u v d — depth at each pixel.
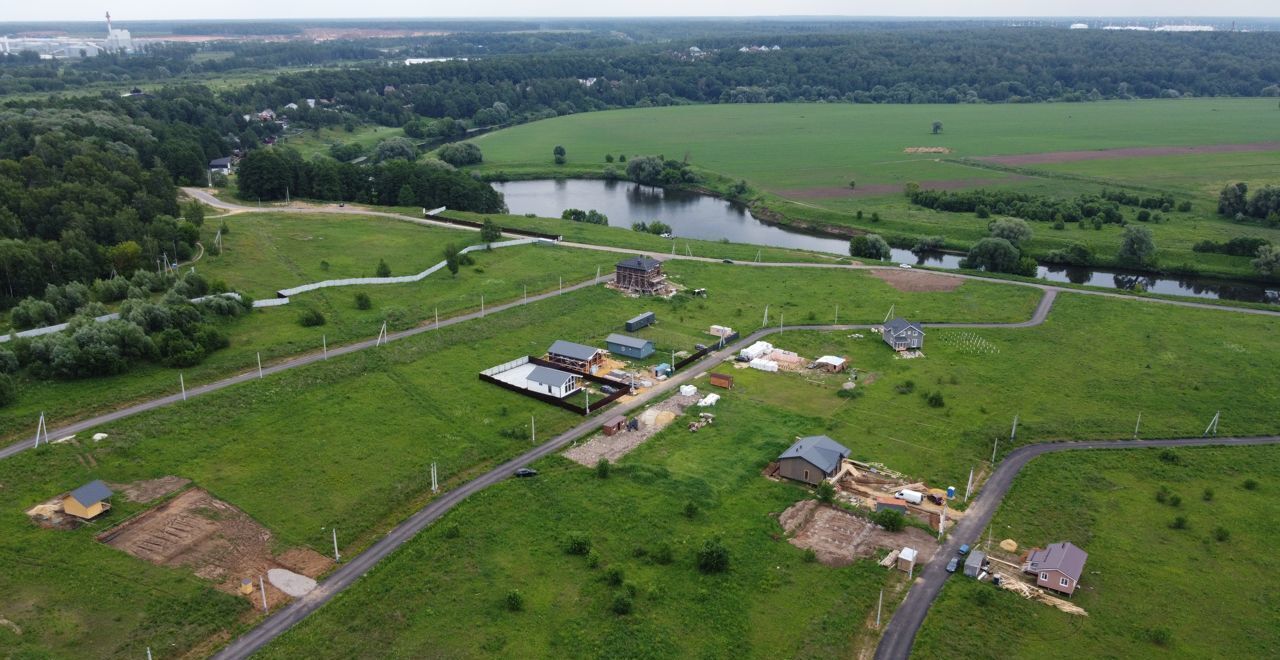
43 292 140.88
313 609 73.94
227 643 69.50
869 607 75.94
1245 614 75.38
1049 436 109.25
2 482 88.31
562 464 99.81
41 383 109.50
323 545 83.06
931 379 127.06
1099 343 143.25
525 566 80.31
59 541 80.25
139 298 135.75
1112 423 112.69
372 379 120.88
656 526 87.38
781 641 71.19
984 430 109.69
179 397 109.75
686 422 111.75
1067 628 73.19
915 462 102.00
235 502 89.00
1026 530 88.12
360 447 101.75
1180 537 87.06
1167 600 77.06
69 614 70.94
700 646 70.25
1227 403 119.06
